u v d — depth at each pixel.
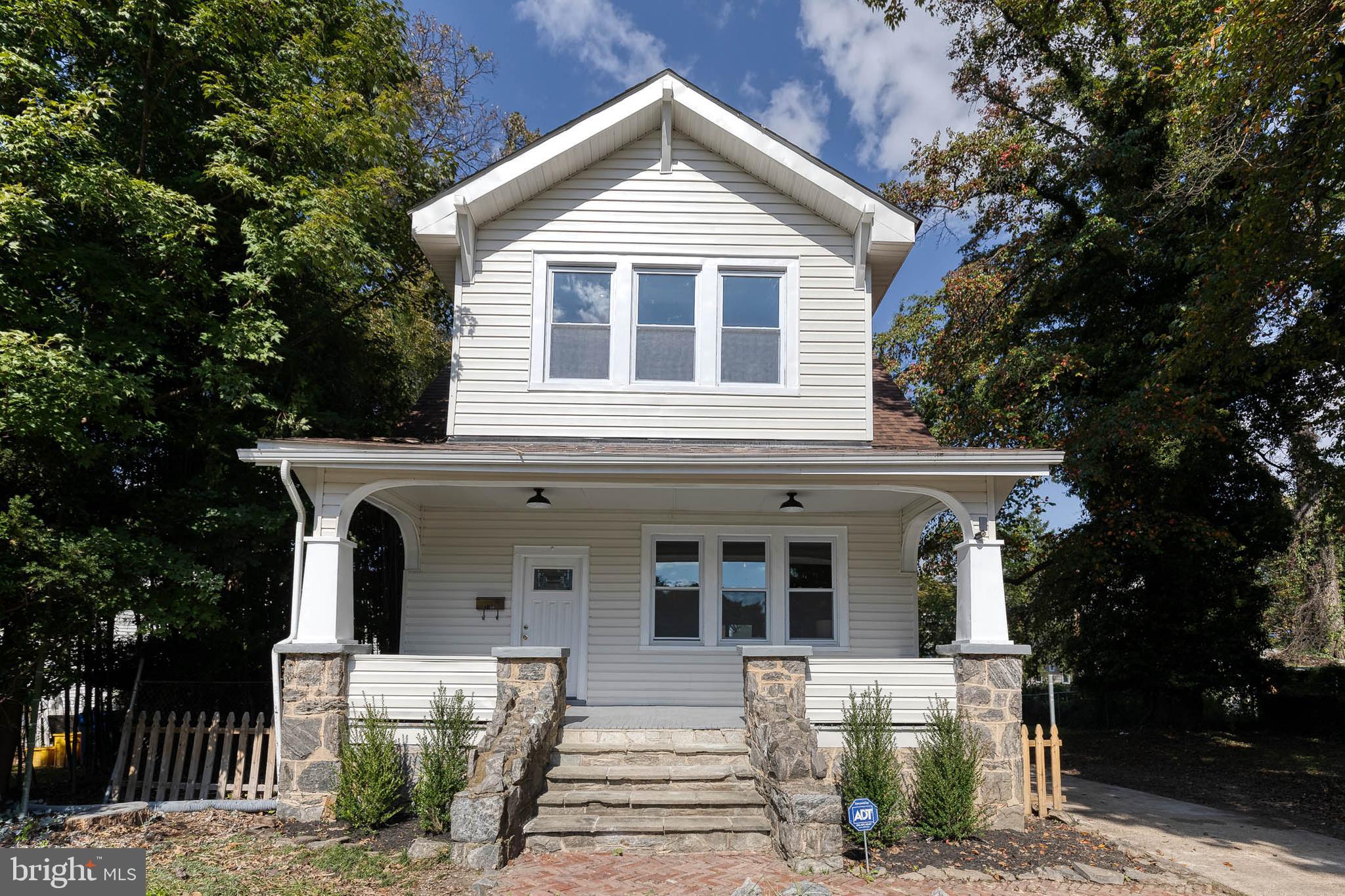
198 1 10.26
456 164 14.75
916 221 10.92
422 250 11.30
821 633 11.60
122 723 10.92
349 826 7.89
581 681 11.33
